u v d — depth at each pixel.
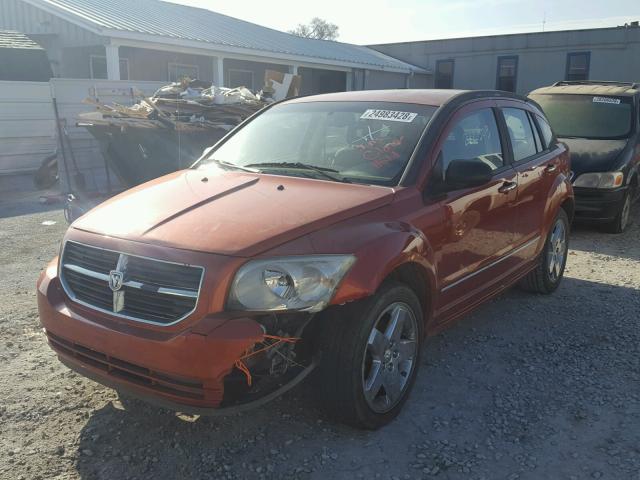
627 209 8.37
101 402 3.62
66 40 16.55
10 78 13.52
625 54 25.56
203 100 10.20
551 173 5.37
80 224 3.43
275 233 2.99
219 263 2.84
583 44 26.30
